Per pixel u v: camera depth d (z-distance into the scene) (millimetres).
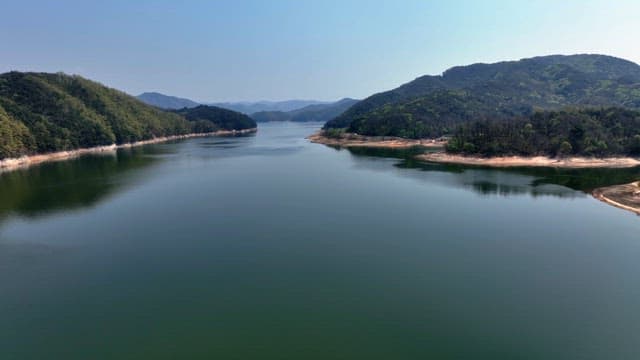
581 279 59156
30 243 75875
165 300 54125
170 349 43906
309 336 45812
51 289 57469
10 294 56094
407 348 43438
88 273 62625
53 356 42844
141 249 72438
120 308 52250
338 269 63125
